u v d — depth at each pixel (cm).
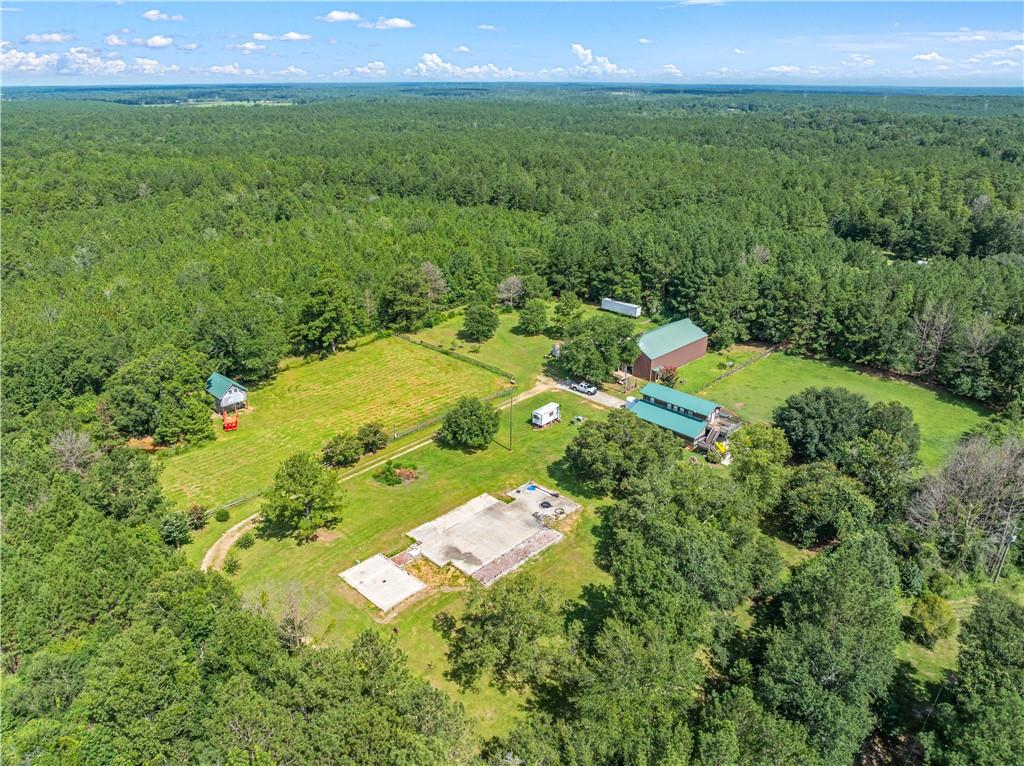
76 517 5716
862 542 5575
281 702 3788
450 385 10144
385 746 3491
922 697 4859
